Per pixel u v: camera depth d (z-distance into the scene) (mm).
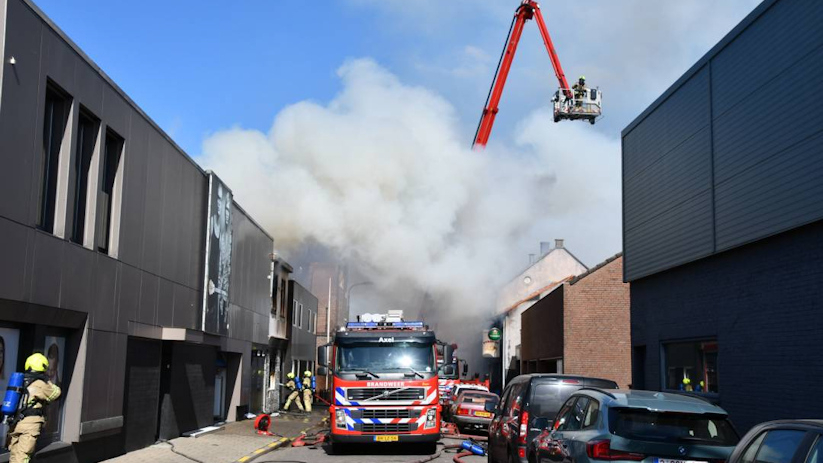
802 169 11656
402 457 16953
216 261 21891
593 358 29953
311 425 26172
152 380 17016
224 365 25031
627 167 19984
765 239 12922
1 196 10070
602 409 8008
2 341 10609
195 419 20656
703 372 15562
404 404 17188
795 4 11984
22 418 9562
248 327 27469
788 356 12094
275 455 17156
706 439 7582
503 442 12812
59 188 12164
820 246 11344
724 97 14375
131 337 15547
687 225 15984
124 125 14648
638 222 18969
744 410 13453
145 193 15961
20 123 10539
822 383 11125
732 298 14109
